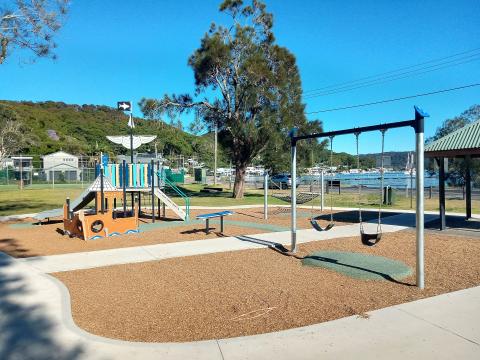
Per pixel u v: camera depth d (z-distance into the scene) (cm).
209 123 2664
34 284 621
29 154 6719
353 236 1066
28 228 1280
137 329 451
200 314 496
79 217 1075
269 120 2359
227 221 1434
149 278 667
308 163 3083
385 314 480
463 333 425
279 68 2386
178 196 2892
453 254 830
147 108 2519
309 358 372
